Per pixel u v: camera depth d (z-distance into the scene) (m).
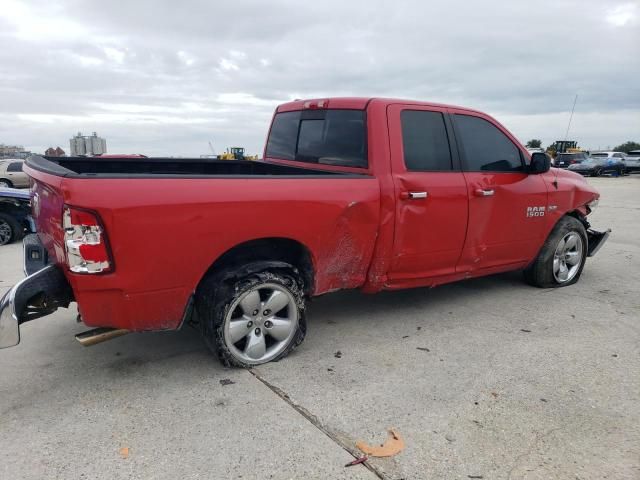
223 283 3.36
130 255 2.94
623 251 7.77
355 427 2.88
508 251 5.02
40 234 3.63
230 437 2.77
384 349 3.95
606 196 17.67
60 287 3.08
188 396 3.20
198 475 2.47
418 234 4.20
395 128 4.09
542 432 2.84
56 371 3.54
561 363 3.71
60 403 3.12
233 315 3.48
